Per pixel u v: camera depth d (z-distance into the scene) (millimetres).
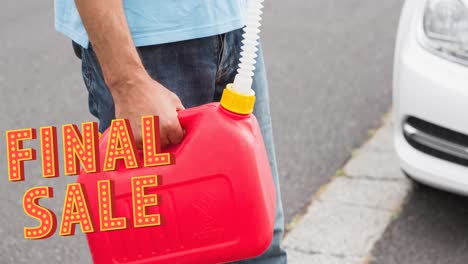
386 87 4859
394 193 3521
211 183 1635
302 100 4723
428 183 3150
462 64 3000
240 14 1816
